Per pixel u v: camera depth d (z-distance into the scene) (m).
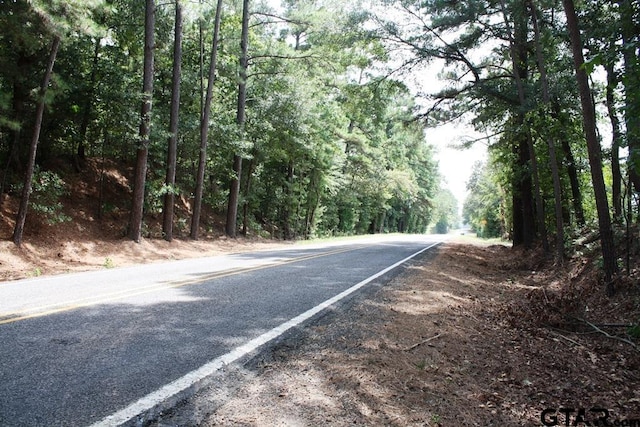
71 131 17.69
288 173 33.00
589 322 6.86
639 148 5.93
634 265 8.55
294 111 24.66
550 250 15.38
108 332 4.89
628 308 6.98
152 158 23.52
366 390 3.75
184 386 3.54
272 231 32.28
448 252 19.70
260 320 5.72
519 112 14.45
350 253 16.94
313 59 22.62
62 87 12.58
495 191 46.44
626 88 5.64
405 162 56.88
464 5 15.27
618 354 5.55
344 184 40.75
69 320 5.33
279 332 5.20
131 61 20.09
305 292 7.81
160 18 19.44
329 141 32.16
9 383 3.42
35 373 3.64
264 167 31.52
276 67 23.59
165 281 8.70
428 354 4.90
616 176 12.72
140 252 15.10
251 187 28.91
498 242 38.19
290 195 31.53
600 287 8.62
